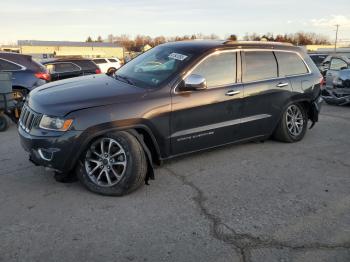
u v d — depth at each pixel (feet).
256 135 19.86
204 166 17.79
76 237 11.54
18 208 13.43
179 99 16.05
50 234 11.70
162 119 15.57
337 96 35.68
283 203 13.97
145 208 13.47
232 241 11.39
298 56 21.99
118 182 14.29
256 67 19.49
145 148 14.71
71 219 12.64
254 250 10.93
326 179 16.37
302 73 21.93
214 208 13.53
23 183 15.70
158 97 15.55
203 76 17.13
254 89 19.02
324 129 25.95
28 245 11.10
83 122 13.91
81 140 13.94
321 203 13.97
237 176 16.62
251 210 13.39
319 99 22.80
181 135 16.33
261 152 20.02
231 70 18.33
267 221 12.60
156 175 16.62
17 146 21.89
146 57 18.74
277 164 18.21
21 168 17.56
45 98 14.96
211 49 17.58
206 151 17.93
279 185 15.66
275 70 20.49
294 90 21.09
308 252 10.84
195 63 16.84
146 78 16.65
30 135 14.51
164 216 12.90
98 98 14.60
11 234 11.69
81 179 14.73
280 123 21.02
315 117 23.08
